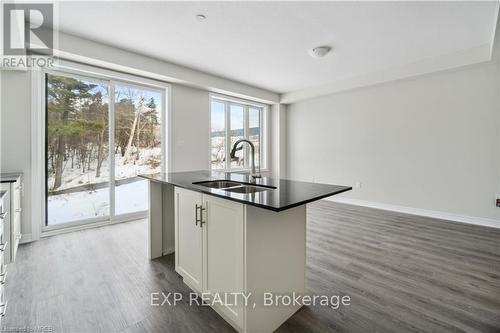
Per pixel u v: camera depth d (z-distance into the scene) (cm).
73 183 334
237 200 134
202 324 153
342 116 507
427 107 395
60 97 321
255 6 235
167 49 333
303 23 265
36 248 269
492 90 338
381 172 452
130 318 158
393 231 325
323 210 443
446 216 382
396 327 150
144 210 399
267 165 614
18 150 281
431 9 238
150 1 226
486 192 348
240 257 139
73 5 232
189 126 443
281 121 599
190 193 184
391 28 275
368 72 428
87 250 265
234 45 320
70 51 289
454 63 343
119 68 341
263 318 145
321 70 417
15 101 278
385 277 209
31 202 288
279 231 153
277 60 372
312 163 562
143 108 397
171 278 208
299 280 169
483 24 266
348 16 252
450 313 162
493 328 148
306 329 150
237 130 571
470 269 221
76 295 182
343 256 250
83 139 341
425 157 400
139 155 395
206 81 434
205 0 225
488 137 344
